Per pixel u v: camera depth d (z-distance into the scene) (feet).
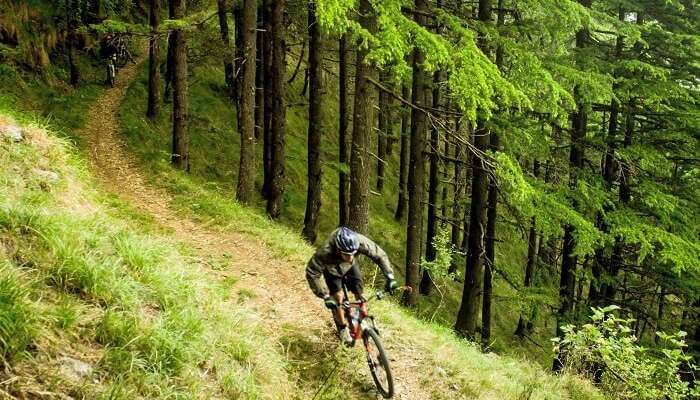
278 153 51.90
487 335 52.75
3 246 14.52
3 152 22.16
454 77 28.43
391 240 80.53
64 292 14.44
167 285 18.21
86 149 49.01
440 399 21.17
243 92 43.75
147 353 14.02
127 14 88.48
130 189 39.52
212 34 66.49
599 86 39.22
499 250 97.35
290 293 26.30
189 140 69.56
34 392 10.59
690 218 48.57
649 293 53.72
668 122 49.19
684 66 48.57
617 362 24.93
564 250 51.98
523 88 34.30
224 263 27.94
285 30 64.39
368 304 27.86
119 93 72.64
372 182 93.45
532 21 38.83
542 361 74.64
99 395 11.56
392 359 22.86
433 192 69.21
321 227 71.97
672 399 25.61
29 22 65.51
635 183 49.78
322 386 18.71
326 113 101.30
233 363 16.88
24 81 60.64
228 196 46.34
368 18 32.78
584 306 49.85
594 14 42.19
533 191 34.71
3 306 11.46
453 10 36.65
